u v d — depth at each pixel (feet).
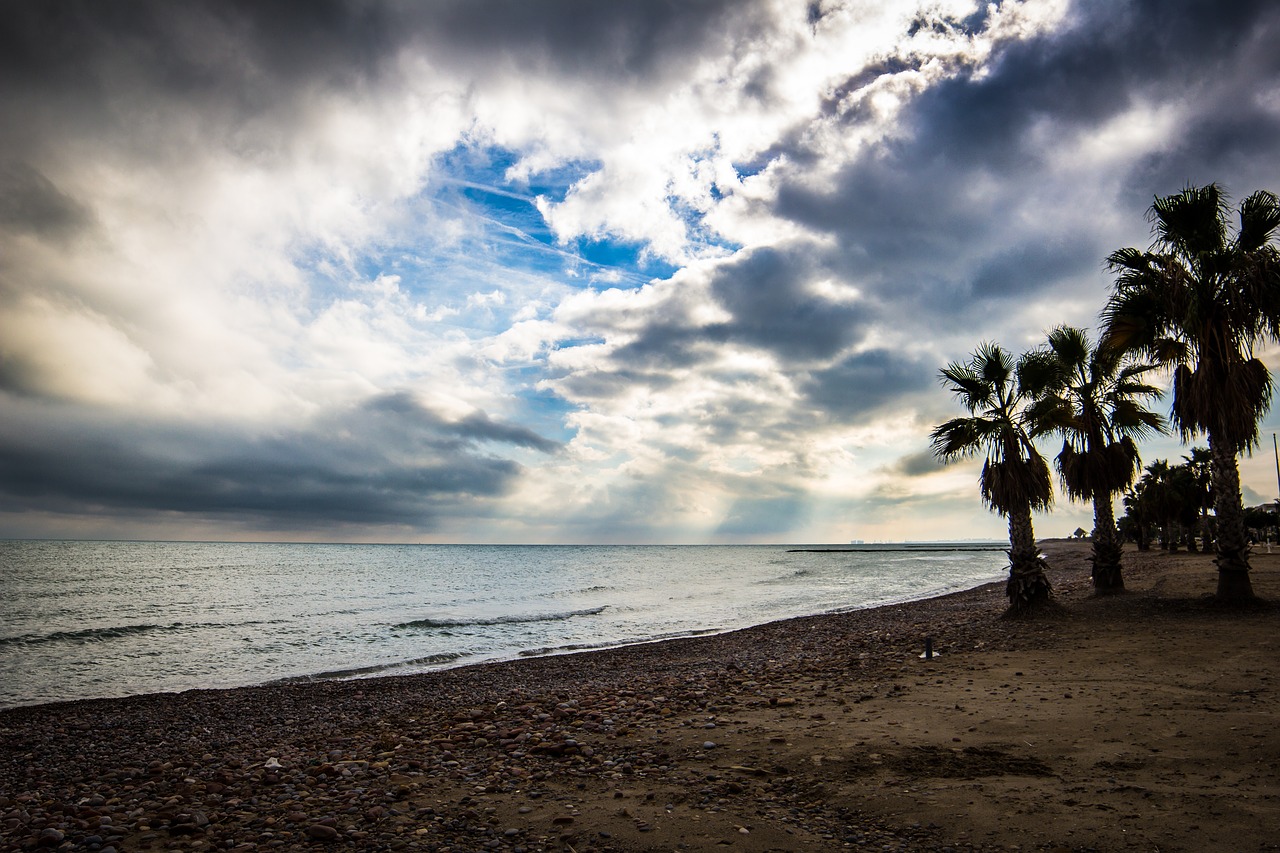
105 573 272.31
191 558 482.69
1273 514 236.63
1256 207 59.00
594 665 67.15
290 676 71.05
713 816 19.94
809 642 72.18
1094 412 81.66
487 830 19.57
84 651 88.99
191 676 72.43
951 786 21.48
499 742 31.58
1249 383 57.52
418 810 21.56
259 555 599.16
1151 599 69.51
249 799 24.21
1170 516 226.79
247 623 116.26
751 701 38.09
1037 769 22.67
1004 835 17.56
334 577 264.11
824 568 342.85
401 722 41.24
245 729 45.75
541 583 227.40
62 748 41.73
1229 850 15.81
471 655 82.12
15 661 81.87
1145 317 64.08
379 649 88.74
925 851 16.97
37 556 421.59
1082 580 127.24
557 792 22.94
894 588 187.93
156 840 20.13
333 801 23.11
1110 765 22.56
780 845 17.69
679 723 33.01
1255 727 25.77
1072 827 17.71
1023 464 68.85
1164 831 17.10
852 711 33.37
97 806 24.72
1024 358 69.05
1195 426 61.87
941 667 45.50
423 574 290.35
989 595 126.00
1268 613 55.83
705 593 177.88
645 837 18.52
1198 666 38.63
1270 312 56.85
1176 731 25.95
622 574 290.15
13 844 20.22
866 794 21.22
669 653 72.84
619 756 27.45
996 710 31.37
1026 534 68.85
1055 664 42.86
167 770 31.60
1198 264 60.18
